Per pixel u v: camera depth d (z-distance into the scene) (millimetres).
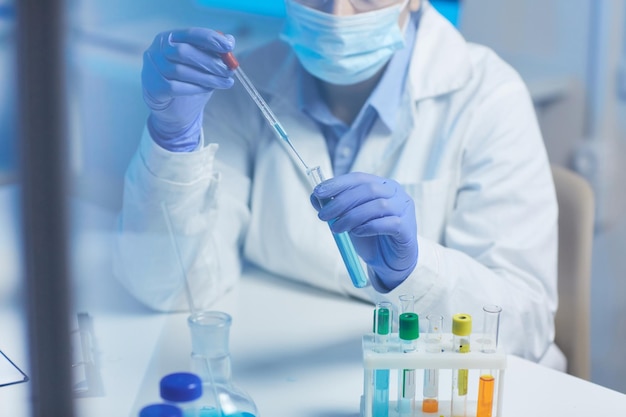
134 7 2203
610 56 2312
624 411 953
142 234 1296
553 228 1375
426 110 1415
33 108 412
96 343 1050
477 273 1235
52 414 458
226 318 851
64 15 411
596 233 2418
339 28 1279
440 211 1394
